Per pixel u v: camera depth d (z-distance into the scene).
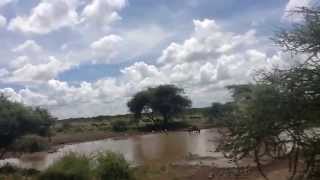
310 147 12.58
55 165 24.88
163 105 117.12
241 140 13.20
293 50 12.62
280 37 12.67
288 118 12.62
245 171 30.41
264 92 12.77
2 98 47.22
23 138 51.06
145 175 32.31
